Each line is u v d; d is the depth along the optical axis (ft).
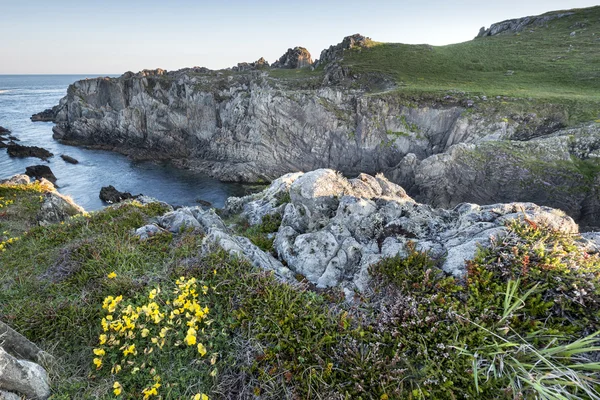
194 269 19.88
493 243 16.55
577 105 123.13
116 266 21.88
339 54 240.53
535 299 13.30
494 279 15.11
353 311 16.60
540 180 101.24
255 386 13.25
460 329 13.29
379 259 19.92
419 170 123.03
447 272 17.04
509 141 115.03
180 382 13.52
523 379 10.84
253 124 181.78
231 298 17.30
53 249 27.02
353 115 163.32
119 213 33.88
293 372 13.35
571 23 237.86
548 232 16.46
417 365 13.10
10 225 39.96
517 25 278.87
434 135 145.48
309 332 14.66
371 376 12.49
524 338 12.71
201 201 144.25
